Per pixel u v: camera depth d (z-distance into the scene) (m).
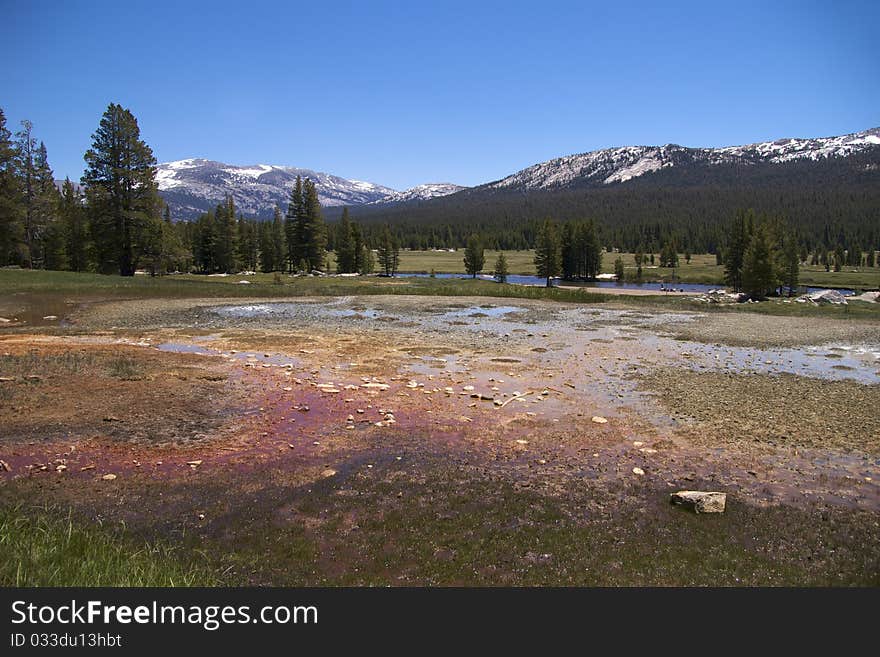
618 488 9.53
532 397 15.28
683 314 36.53
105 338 23.09
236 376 16.59
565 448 11.41
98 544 7.18
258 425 12.35
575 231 101.94
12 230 52.81
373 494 9.12
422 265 128.88
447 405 14.30
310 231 90.69
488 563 7.20
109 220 52.38
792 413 13.88
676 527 8.20
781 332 28.14
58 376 15.29
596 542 7.75
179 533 7.76
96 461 10.09
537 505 8.84
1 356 17.44
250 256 108.06
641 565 7.22
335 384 16.11
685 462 10.73
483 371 18.48
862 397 15.50
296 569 6.97
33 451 10.38
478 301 43.22
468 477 9.88
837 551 7.64
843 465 10.65
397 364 19.22
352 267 94.81
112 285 42.34
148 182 54.34
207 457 10.49
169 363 17.78
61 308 32.22
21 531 7.26
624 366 19.62
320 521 8.20
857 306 43.56
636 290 76.12
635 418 13.46
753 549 7.65
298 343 22.88
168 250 57.19
